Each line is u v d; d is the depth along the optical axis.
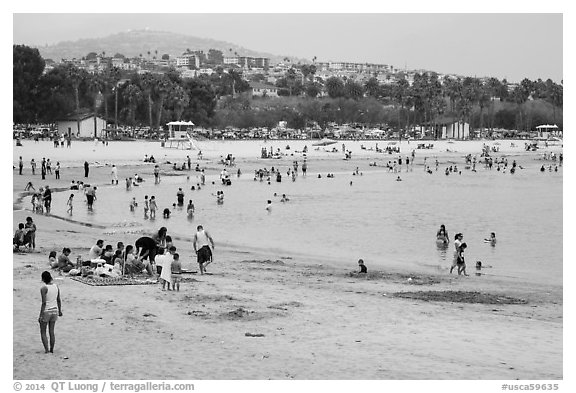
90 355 19.34
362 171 127.75
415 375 18.22
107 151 128.88
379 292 30.52
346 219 65.50
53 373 17.91
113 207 67.62
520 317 25.81
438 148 187.00
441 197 89.06
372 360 19.39
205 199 78.56
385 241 52.38
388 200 83.94
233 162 126.56
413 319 24.69
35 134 147.00
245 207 72.44
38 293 26.09
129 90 181.50
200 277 32.50
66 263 30.91
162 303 25.89
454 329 23.28
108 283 28.94
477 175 127.75
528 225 63.59
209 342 20.84
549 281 36.44
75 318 23.08
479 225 63.34
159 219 61.12
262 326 23.00
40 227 50.50
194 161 126.19
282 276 34.06
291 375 18.02
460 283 34.88
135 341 20.72
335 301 27.64
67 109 171.12
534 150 196.75
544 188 104.31
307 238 53.12
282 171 121.44
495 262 43.50
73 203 69.06
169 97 178.88
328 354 19.89
